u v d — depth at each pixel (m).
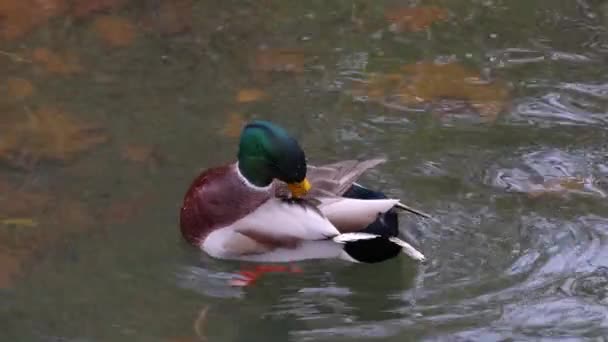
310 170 9.60
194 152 10.80
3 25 12.70
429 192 10.25
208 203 9.54
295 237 9.22
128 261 9.49
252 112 11.38
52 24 12.75
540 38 12.77
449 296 9.09
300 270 9.44
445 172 10.52
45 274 9.29
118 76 11.95
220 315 8.97
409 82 11.90
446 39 12.71
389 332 8.73
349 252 9.30
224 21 12.95
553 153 10.81
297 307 9.07
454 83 11.88
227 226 9.52
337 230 9.03
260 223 9.34
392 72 12.08
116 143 10.89
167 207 10.11
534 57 12.41
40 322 8.77
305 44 12.56
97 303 9.02
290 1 13.37
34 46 12.39
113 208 10.05
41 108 11.39
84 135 11.00
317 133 11.05
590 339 8.59
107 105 11.48
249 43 12.56
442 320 8.82
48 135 10.97
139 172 10.51
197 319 8.91
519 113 11.39
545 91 11.79
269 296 9.17
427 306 9.00
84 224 9.87
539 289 9.14
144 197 10.21
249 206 9.48
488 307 8.95
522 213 9.99
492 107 11.49
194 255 9.65
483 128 11.16
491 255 9.52
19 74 11.92
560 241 9.66
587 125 11.23
